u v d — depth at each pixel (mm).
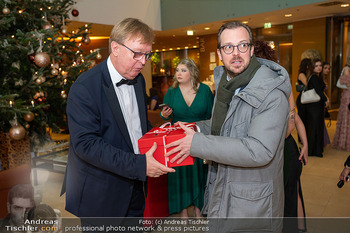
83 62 4078
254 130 1214
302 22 9289
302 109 4777
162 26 9742
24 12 3451
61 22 4461
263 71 1326
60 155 4066
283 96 1272
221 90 1438
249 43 1323
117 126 1427
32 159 3844
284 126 1326
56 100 4105
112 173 1401
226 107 1440
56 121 4309
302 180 3631
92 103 1340
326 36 8852
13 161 3596
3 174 1888
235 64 1335
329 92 9148
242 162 1204
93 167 1393
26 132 3621
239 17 8203
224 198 1375
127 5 8453
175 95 2807
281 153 1369
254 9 7754
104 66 1447
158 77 14164
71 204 1443
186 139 1285
